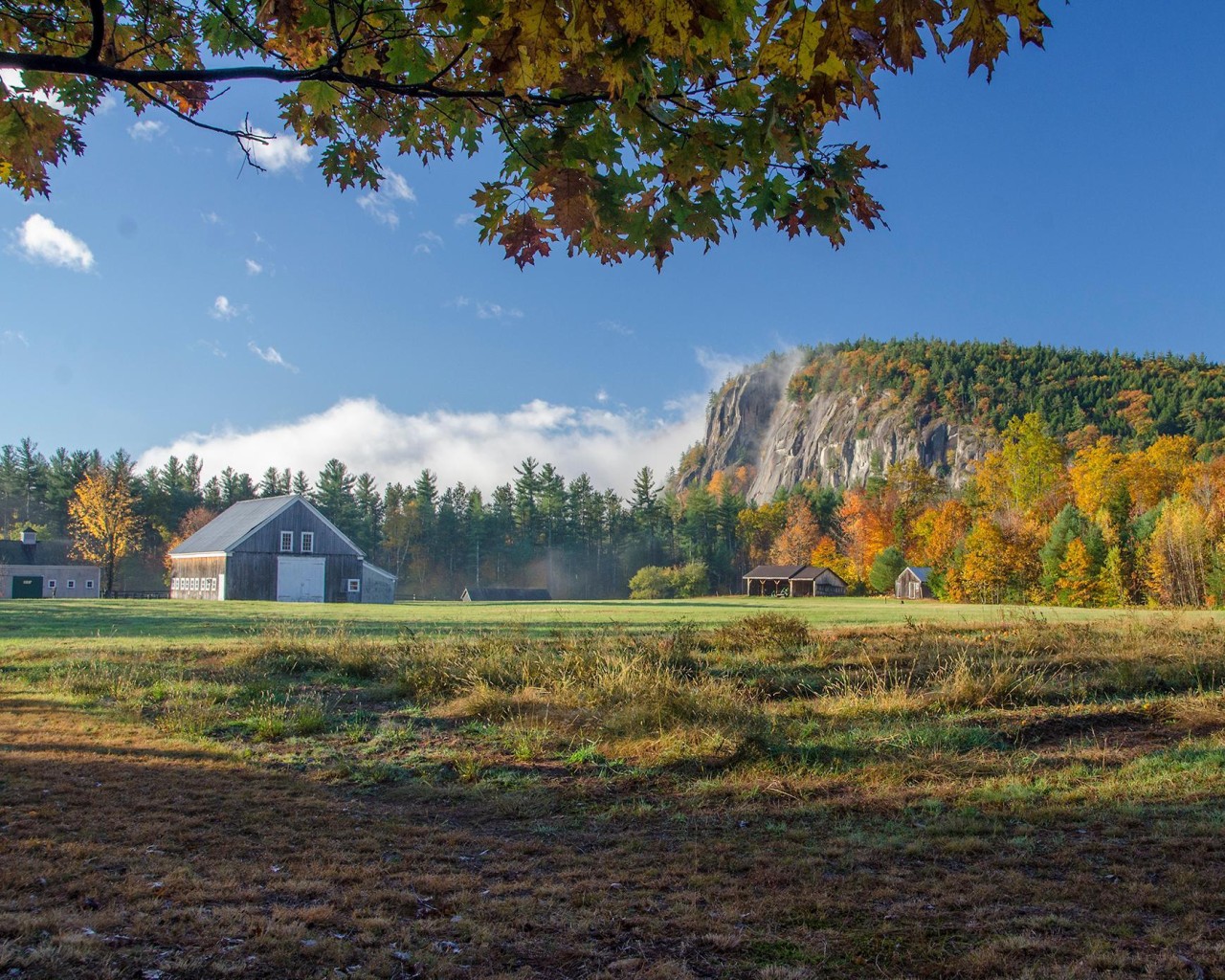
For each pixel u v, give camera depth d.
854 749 8.34
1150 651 13.96
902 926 4.13
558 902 4.47
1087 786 7.00
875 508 102.69
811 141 3.81
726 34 3.01
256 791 6.75
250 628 20.77
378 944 3.81
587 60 3.35
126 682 11.42
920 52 2.93
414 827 5.92
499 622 24.77
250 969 3.46
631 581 100.19
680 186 3.92
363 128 4.88
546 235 4.16
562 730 9.29
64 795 6.24
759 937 3.99
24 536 70.00
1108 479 75.56
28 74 4.69
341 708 10.75
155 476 119.94
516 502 128.25
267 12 4.02
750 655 14.51
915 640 15.04
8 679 12.02
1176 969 3.62
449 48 4.18
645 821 6.25
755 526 126.56
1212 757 7.73
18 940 3.63
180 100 4.92
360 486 127.75
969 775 7.50
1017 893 4.61
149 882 4.49
